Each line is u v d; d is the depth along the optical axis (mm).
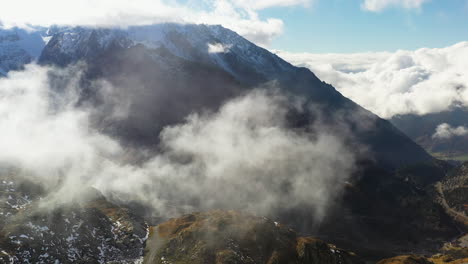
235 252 185125
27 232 165375
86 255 171375
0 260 141125
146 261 182125
